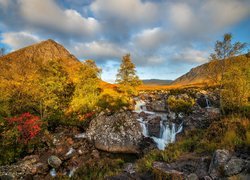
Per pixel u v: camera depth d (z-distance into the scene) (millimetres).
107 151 21391
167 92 50812
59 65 35719
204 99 36500
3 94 28359
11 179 15180
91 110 32344
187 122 23781
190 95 39500
